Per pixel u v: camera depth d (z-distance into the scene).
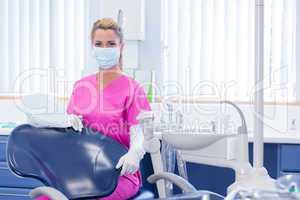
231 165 1.42
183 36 3.07
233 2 2.99
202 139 1.51
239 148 1.42
